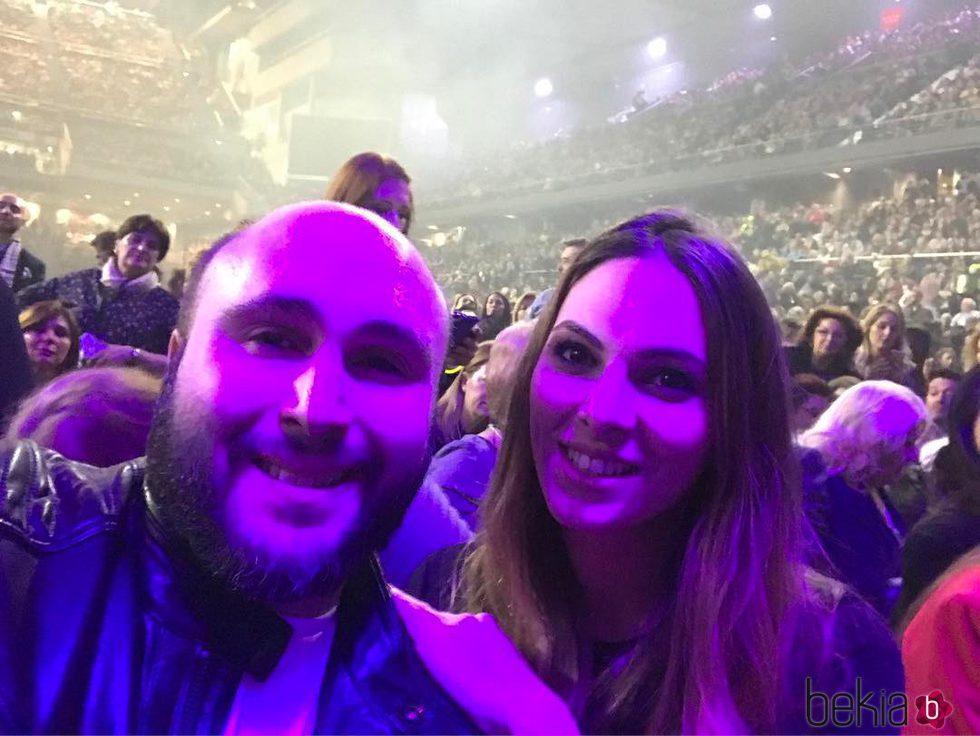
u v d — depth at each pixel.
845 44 20.23
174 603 0.37
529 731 0.45
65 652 0.36
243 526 0.36
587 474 0.72
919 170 15.52
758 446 0.73
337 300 0.37
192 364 0.37
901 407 1.74
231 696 0.38
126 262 3.12
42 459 0.40
